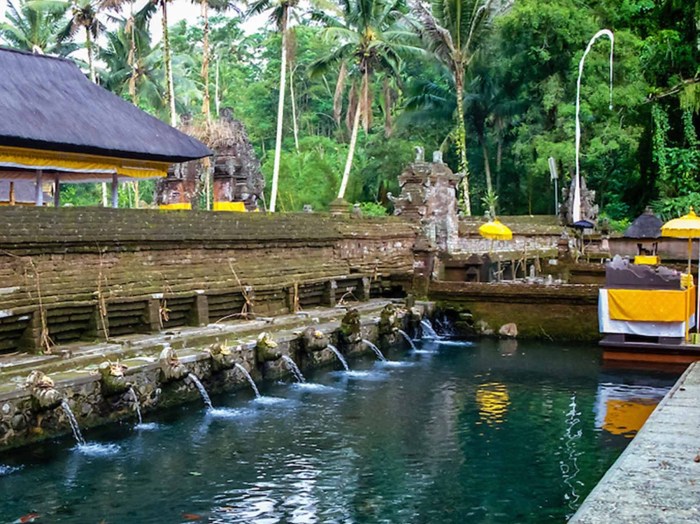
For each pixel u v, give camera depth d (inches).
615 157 1610.5
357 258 794.2
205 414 446.3
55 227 466.6
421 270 800.9
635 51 1457.9
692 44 1419.8
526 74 1596.9
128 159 705.0
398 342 700.7
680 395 375.9
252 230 648.4
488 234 919.7
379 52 1418.6
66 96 693.3
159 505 303.1
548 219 1368.1
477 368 597.0
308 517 293.0
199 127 1020.5
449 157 1857.8
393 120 1849.2
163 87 1769.2
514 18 1476.4
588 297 724.7
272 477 338.3
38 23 1488.7
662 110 1453.0
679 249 1106.1
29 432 358.0
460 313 767.7
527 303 746.2
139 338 495.8
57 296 454.9
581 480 335.3
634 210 1595.7
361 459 365.1
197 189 1037.2
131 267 526.3
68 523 284.4
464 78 1662.2
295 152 1843.0
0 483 324.5
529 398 493.0
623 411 456.8
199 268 588.1
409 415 448.8
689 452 281.6
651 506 228.4
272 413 451.5
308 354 573.3
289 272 682.2
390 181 1765.5
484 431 414.9
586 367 594.9
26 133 595.2
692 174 1437.0
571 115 1454.2
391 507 303.7
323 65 1477.6
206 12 1344.7
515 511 299.1
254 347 519.2
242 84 2413.9
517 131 1633.9
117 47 1653.5
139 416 419.2
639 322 601.9
